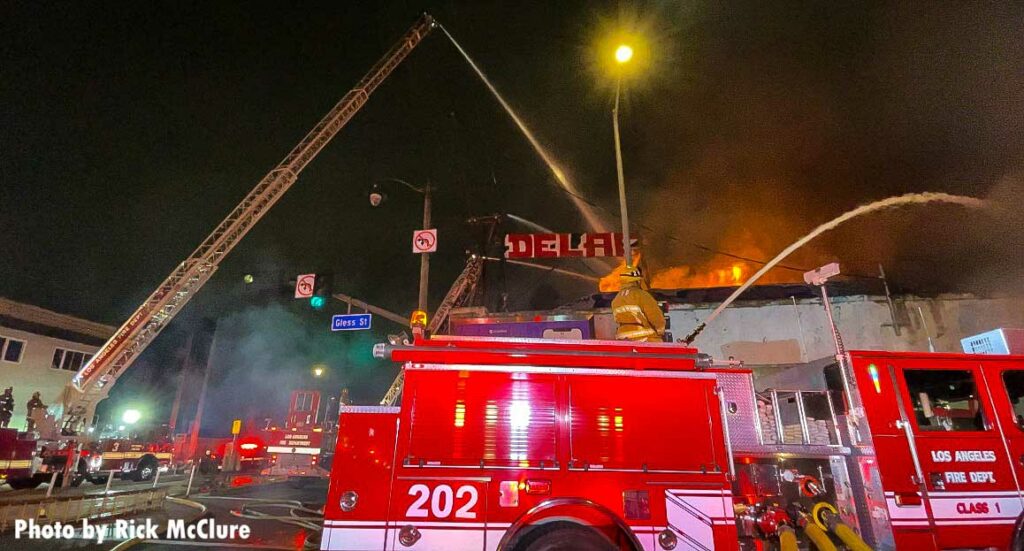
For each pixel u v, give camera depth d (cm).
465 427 403
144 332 1536
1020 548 423
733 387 474
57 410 1373
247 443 1816
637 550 380
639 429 411
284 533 800
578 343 434
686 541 386
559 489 389
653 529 386
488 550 374
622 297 589
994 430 459
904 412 456
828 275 499
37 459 1258
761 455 457
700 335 1087
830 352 1040
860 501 454
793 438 498
